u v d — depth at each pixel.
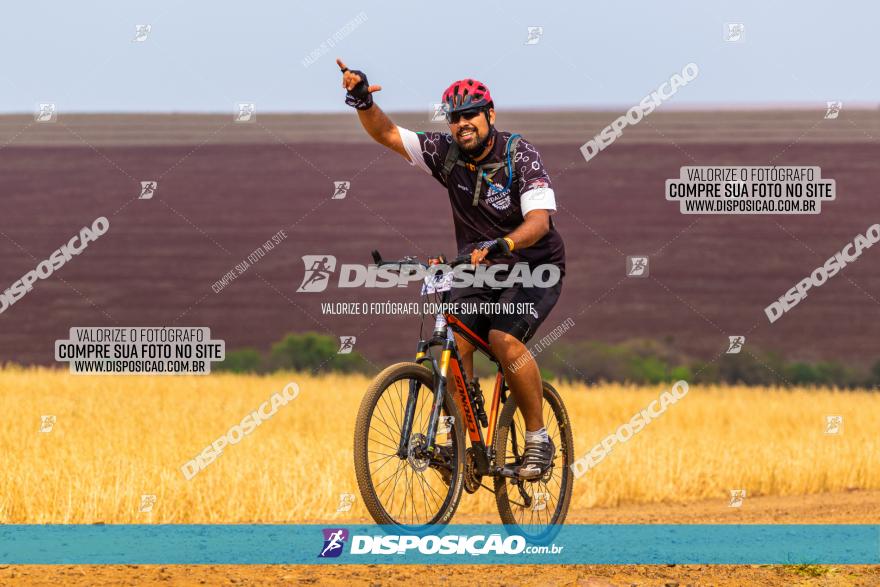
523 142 16.47
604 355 126.56
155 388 62.12
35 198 181.00
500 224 16.62
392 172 186.25
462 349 16.50
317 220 176.75
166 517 25.05
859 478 35.62
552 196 16.17
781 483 34.41
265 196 181.38
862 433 47.34
